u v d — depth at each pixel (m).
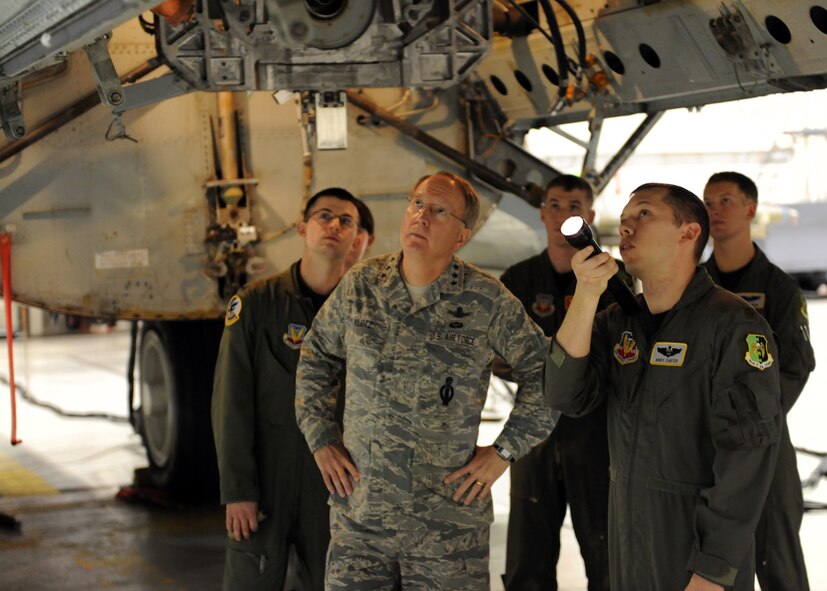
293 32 3.68
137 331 6.65
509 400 8.84
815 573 4.95
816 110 14.00
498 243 6.80
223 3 3.84
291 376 3.52
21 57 3.64
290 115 5.56
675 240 2.81
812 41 4.35
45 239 5.32
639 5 4.91
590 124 5.71
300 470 3.52
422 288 3.00
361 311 3.02
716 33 4.66
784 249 17.55
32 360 13.77
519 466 4.07
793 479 3.93
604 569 3.95
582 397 2.88
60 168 5.32
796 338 3.95
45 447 8.18
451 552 2.96
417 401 2.94
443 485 2.95
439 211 2.97
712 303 2.78
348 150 5.71
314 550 3.55
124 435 8.63
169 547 5.45
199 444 6.12
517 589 4.08
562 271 4.14
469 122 5.95
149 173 5.43
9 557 5.35
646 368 2.84
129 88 4.01
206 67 3.97
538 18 5.42
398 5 3.99
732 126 16.69
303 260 3.62
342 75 4.08
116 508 6.27
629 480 2.85
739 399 2.64
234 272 5.50
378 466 2.95
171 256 5.48
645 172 16.97
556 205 4.07
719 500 2.62
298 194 5.60
